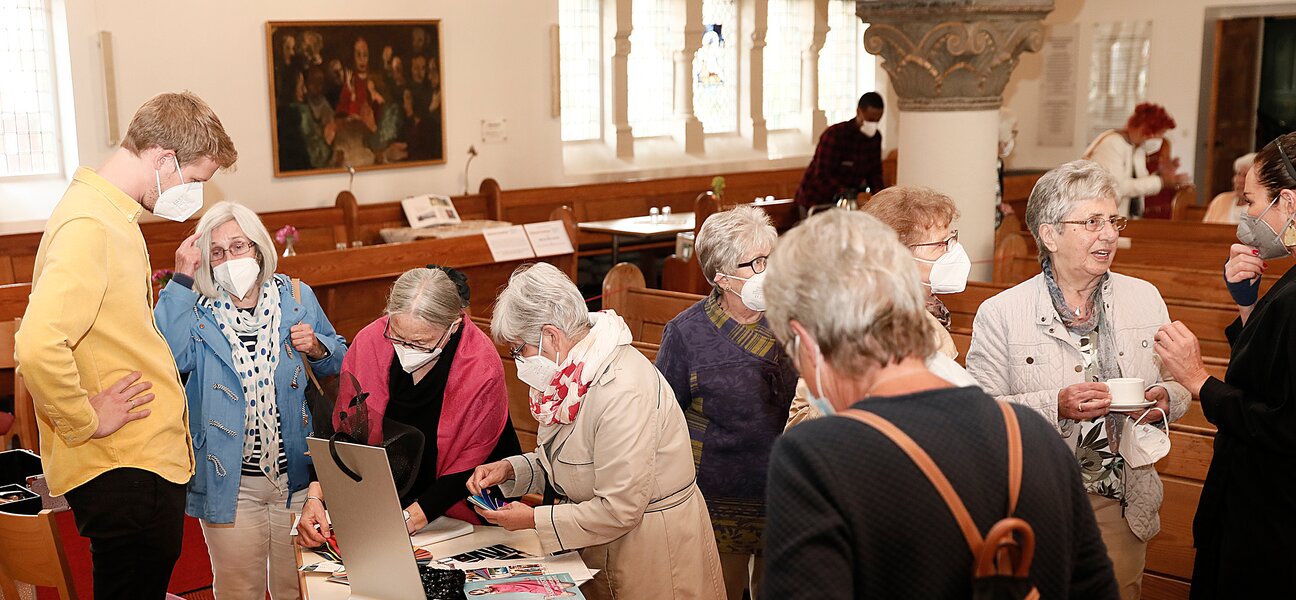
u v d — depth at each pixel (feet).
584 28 36.24
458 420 9.12
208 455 9.68
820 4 41.42
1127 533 8.19
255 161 28.66
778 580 4.59
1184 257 19.34
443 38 31.55
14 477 11.87
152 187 8.65
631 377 7.84
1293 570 7.48
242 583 10.02
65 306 8.07
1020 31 19.11
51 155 26.66
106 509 8.66
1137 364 8.18
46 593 11.75
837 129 30.09
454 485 8.91
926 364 5.46
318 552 8.51
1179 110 38.34
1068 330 8.23
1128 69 39.29
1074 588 5.00
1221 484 7.95
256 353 9.81
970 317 16.25
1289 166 7.71
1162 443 7.85
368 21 29.84
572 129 36.60
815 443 4.69
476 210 31.91
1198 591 8.22
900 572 4.56
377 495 7.05
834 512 4.55
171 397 8.90
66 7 25.63
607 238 33.19
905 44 19.40
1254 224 8.01
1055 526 4.75
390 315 8.83
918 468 4.59
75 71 25.96
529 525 7.91
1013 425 4.86
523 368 7.97
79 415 8.19
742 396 9.13
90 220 8.29
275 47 28.43
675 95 38.78
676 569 8.11
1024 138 42.27
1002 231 20.63
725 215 9.07
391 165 30.94
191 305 9.66
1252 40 36.83
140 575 8.98
